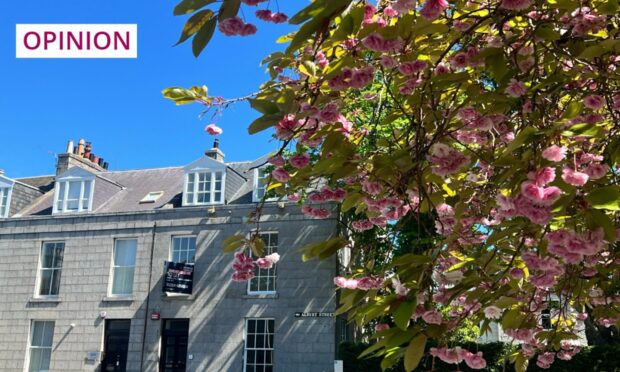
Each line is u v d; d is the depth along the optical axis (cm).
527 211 286
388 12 356
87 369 1883
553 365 1343
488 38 398
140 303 1908
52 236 2083
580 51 348
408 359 237
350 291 312
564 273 443
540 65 386
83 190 2161
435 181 371
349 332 1956
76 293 1984
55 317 1978
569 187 256
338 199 428
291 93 308
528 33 341
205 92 370
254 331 1806
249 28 275
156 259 1947
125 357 1897
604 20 345
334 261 1783
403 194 327
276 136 349
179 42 257
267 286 1828
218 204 1973
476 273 362
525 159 279
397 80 416
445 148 334
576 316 593
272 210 1877
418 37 334
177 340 1884
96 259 2006
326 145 343
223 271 1875
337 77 322
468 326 966
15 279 2066
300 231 1834
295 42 247
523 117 357
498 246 396
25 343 1981
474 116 371
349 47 334
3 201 2219
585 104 352
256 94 358
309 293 1769
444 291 331
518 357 450
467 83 375
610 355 1318
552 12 356
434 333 240
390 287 314
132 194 2259
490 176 439
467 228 454
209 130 432
